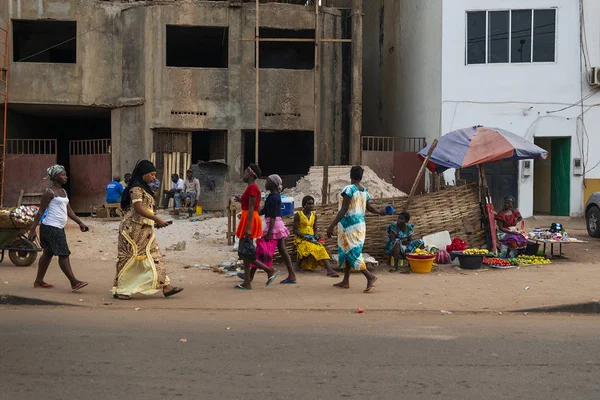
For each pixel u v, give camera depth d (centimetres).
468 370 498
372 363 514
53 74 2089
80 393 439
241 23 2106
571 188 1947
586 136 1938
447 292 833
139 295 794
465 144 1136
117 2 2134
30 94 2077
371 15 2823
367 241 1092
